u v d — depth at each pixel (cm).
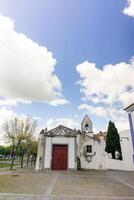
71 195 682
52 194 693
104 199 631
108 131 2883
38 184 920
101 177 1294
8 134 2183
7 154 6475
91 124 3111
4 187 809
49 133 2003
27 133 2316
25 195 664
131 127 1605
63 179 1141
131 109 1630
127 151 2270
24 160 5481
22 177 1200
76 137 1998
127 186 923
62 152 1939
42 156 1898
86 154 2164
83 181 1067
